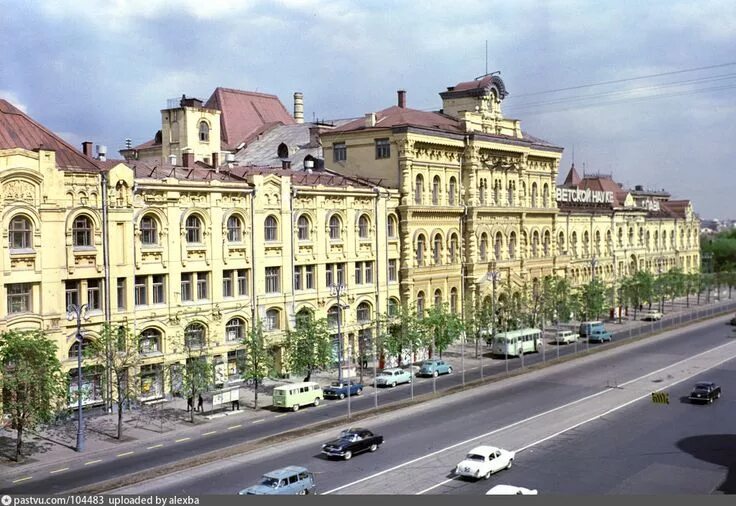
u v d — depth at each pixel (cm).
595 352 9369
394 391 7112
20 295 5769
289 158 10281
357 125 9506
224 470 4631
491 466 4531
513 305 9700
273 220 7581
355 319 8425
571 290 11369
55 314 5888
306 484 4162
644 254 15025
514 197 10838
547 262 11594
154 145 11081
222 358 7044
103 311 6209
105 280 6197
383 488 4303
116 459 4934
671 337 10625
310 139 10506
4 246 5609
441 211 9425
